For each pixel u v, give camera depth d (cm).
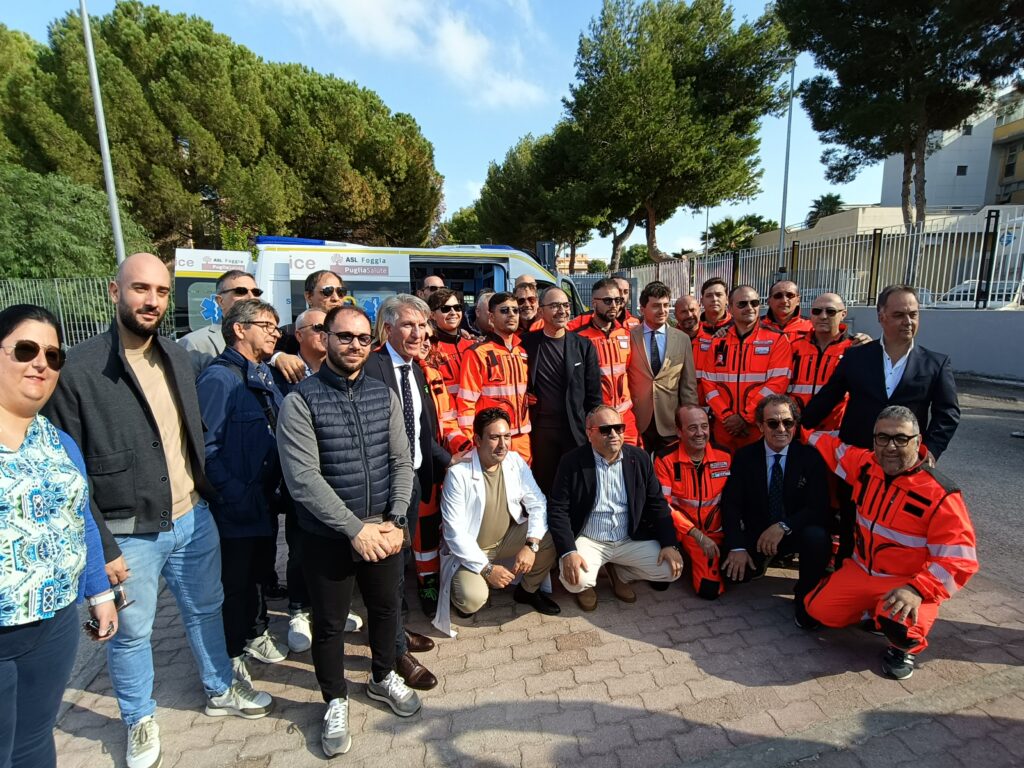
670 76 1984
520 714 239
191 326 696
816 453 323
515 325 362
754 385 399
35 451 155
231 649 250
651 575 332
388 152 1958
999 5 1355
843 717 230
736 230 3534
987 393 856
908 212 1777
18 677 153
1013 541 381
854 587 273
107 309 1421
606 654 281
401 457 242
